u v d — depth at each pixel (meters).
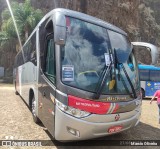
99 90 5.82
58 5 45.91
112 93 6.02
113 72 6.20
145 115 11.34
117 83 6.18
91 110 5.68
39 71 7.69
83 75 5.87
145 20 56.19
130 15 49.69
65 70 5.82
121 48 6.77
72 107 5.60
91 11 45.47
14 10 35.19
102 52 6.33
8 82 38.72
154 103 17.11
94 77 5.94
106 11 47.12
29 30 35.62
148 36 54.69
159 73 20.97
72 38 6.14
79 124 5.62
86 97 5.68
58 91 5.77
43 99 7.05
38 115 7.75
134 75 6.83
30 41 10.37
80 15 6.53
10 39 37.72
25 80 10.89
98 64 6.12
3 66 44.66
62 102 5.66
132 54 7.12
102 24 6.80
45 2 47.69
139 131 8.30
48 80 6.56
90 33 6.42
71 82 5.73
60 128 5.74
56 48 6.00
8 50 43.88
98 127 5.78
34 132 7.44
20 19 35.22
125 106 6.15
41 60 7.50
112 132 6.07
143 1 61.38
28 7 35.44
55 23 5.66
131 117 6.46
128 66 6.71
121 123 6.13
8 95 16.03
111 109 5.89
